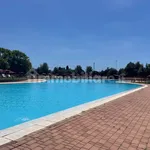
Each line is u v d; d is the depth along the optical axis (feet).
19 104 52.34
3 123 33.22
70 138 16.02
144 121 22.98
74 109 28.53
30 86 103.14
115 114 26.40
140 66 203.41
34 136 15.83
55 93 78.54
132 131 18.88
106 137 16.84
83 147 14.38
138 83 133.08
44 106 50.06
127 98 44.45
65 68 291.38
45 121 20.54
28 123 19.53
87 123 20.89
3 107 47.83
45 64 271.49
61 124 19.81
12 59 190.39
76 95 75.46
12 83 101.19
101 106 32.24
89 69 287.07
